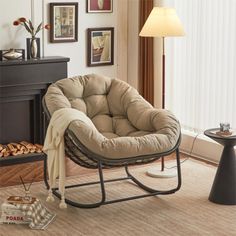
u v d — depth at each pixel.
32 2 8.23
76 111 6.75
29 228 6.28
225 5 7.83
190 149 8.45
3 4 8.06
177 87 8.59
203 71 8.20
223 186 6.80
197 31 8.20
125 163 6.59
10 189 7.18
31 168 7.85
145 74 8.79
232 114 7.89
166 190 7.15
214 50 8.04
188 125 8.50
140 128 7.09
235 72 7.80
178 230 6.26
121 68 9.10
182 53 8.45
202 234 6.19
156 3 8.61
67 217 6.51
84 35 8.66
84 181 7.43
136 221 6.44
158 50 8.68
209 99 8.16
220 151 8.06
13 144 8.06
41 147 8.11
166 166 7.90
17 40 8.18
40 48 8.37
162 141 6.66
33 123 8.20
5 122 8.06
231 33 7.81
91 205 6.59
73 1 8.50
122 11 8.98
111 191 7.15
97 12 8.72
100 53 8.82
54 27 8.41
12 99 8.01
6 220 6.38
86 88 7.25
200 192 7.11
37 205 6.45
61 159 6.59
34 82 7.98
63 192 6.62
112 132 7.22
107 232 6.23
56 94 7.01
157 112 6.99
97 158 6.44
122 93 7.30
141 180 7.47
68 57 8.53
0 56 7.95
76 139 6.45
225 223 6.40
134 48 9.01
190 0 8.25
